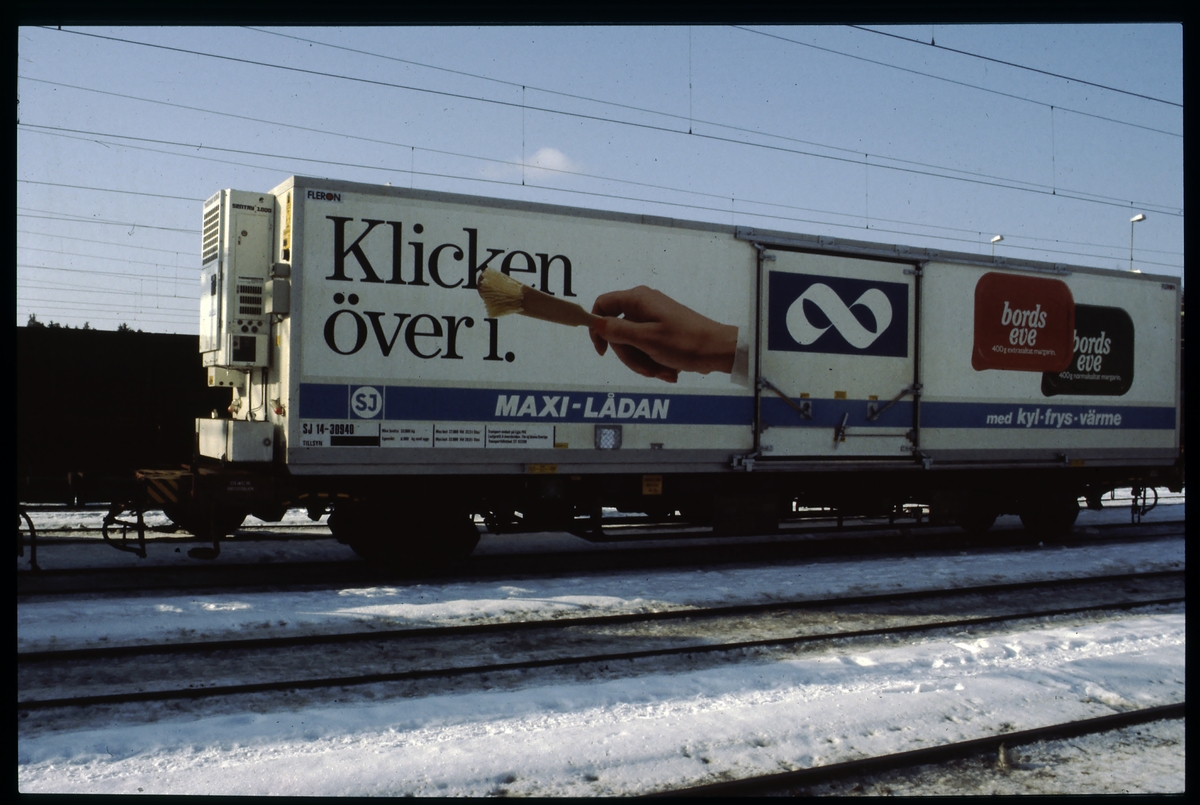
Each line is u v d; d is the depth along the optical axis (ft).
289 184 26.66
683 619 24.90
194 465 30.22
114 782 12.94
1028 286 38.52
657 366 30.99
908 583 30.83
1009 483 40.16
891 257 35.22
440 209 27.91
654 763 14.35
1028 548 39.93
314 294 26.43
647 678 19.03
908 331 35.68
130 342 43.21
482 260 28.48
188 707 16.72
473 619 24.23
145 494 27.78
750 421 32.58
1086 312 40.11
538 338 29.22
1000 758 14.89
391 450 27.35
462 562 32.96
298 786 12.83
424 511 29.84
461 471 28.48
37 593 24.86
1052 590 30.27
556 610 25.36
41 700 16.44
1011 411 38.14
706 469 32.04
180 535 37.40
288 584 27.73
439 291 27.89
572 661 20.18
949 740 15.89
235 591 26.23
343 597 25.80
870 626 24.48
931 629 24.41
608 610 25.67
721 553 37.27
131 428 43.04
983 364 37.42
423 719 16.11
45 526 38.17
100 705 16.58
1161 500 65.41
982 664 20.80
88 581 26.94
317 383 26.45
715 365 31.91
